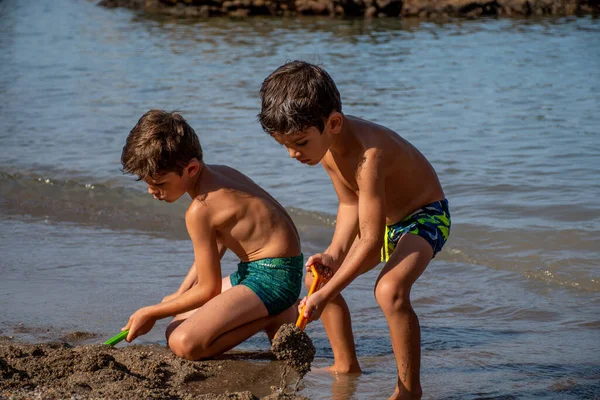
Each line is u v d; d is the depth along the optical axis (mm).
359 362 6703
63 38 33969
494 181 12555
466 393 5926
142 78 23594
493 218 10836
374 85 21750
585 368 6391
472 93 20219
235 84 22297
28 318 7555
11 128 17156
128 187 13078
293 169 13648
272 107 5605
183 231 10969
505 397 5828
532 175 12836
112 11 45031
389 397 5852
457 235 10289
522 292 8508
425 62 25672
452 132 16094
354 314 7984
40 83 22906
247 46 30609
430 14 40094
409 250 5797
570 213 10906
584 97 19312
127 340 6723
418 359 5656
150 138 6387
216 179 6797
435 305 8219
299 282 7066
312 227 10977
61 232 10844
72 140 16031
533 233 10211
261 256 6938
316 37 33000
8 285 8562
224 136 16000
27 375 5801
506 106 18547
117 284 8617
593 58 25250
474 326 7578
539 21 36312
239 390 5969
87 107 19359
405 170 6086
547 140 15172
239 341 6766
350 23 38094
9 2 49844
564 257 9398
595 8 39188
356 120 6039
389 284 5602
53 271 9078
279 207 7066
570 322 7594
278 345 5586
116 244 10273
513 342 7098
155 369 6125
